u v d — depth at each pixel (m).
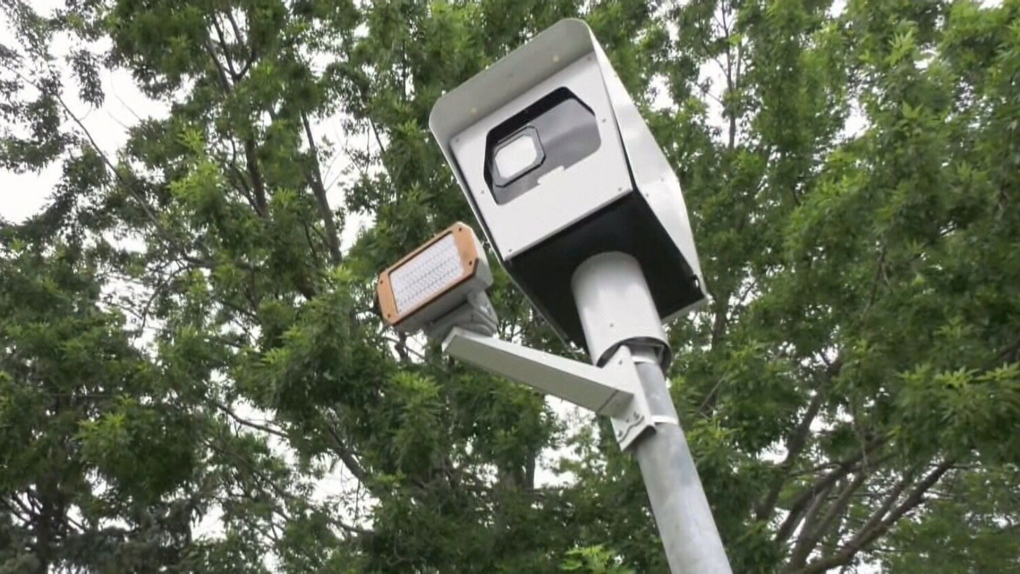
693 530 2.17
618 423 2.38
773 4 8.23
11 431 7.51
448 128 2.85
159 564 13.45
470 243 2.53
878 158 5.59
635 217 2.54
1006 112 5.32
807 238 6.21
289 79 9.16
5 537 13.82
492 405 6.64
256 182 9.23
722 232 8.26
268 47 9.47
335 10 9.90
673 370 7.73
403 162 7.53
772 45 8.12
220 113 9.41
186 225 9.48
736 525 6.20
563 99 2.77
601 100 2.68
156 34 9.37
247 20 9.62
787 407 6.68
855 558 8.99
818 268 6.44
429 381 6.32
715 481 5.80
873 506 9.11
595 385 2.38
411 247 7.33
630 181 2.53
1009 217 5.38
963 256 5.55
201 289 8.35
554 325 2.78
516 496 6.86
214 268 8.84
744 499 5.93
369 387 6.44
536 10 8.80
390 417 6.27
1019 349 5.36
